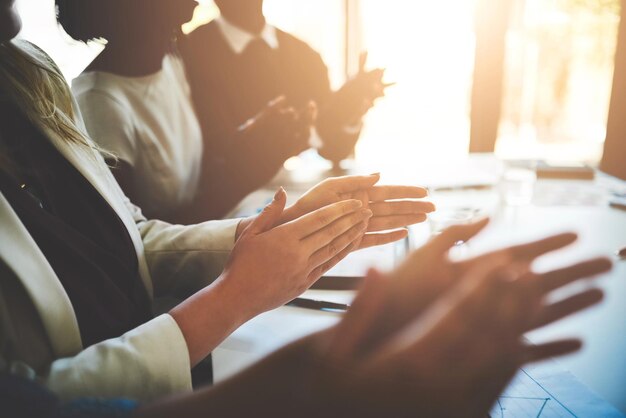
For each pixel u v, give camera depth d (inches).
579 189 49.1
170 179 43.5
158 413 10.0
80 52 62.8
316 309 27.5
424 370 7.8
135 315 24.0
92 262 21.8
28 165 22.7
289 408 8.6
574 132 95.7
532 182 51.9
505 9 78.3
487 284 7.9
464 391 7.8
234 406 9.2
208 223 29.7
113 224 24.8
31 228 20.5
